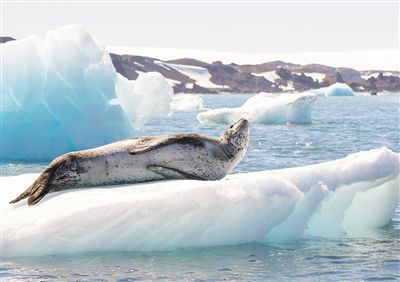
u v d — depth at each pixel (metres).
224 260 17.67
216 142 22.30
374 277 16.38
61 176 20.20
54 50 43.97
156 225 18.52
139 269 16.80
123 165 20.94
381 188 22.19
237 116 79.12
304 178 20.45
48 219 18.33
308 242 19.80
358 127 75.19
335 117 99.81
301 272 16.72
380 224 22.61
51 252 18.11
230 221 19.17
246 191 19.28
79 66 44.28
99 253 18.23
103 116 45.28
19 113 43.62
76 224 18.20
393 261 17.77
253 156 44.31
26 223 18.41
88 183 20.64
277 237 20.00
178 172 21.52
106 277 16.14
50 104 43.59
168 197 18.69
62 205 18.92
